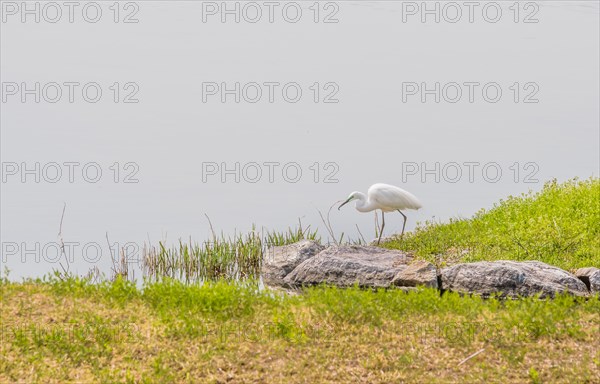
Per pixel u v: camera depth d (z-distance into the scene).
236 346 13.05
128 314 14.66
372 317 14.04
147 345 13.16
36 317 14.41
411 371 12.25
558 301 14.84
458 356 12.70
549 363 12.40
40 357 12.70
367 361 12.53
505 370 12.21
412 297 15.10
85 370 12.41
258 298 15.55
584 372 12.02
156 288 15.84
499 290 17.61
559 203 23.84
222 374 12.26
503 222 23.58
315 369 12.36
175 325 13.84
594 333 13.39
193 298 15.07
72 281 16.52
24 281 16.92
